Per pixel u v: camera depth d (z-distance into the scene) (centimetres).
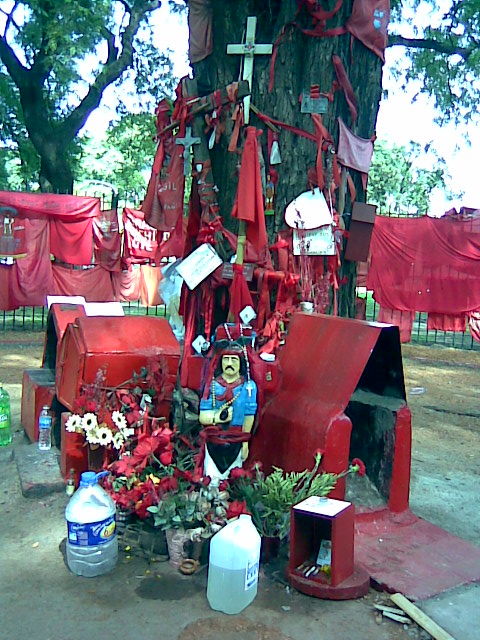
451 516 463
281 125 483
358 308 994
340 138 495
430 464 602
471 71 1598
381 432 413
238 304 456
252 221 448
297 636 295
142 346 432
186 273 465
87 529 342
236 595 312
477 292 1331
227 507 353
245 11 488
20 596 324
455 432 738
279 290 470
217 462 375
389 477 405
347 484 415
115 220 1409
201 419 376
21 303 1366
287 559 363
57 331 549
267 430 408
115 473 382
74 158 2108
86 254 1381
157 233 527
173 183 480
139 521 387
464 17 1530
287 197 487
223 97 458
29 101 1733
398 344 410
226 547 313
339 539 323
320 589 324
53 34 1519
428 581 337
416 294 1356
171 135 484
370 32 504
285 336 458
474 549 378
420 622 301
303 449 379
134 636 292
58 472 478
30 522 412
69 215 1345
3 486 473
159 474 380
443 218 1334
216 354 384
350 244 509
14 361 1125
